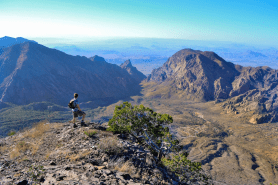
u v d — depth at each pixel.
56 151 9.84
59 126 14.62
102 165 8.40
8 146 10.92
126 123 14.46
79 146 10.31
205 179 11.65
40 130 13.30
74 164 7.71
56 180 5.93
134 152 10.45
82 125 14.66
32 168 7.15
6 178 6.41
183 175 11.30
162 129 15.16
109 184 6.01
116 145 10.16
